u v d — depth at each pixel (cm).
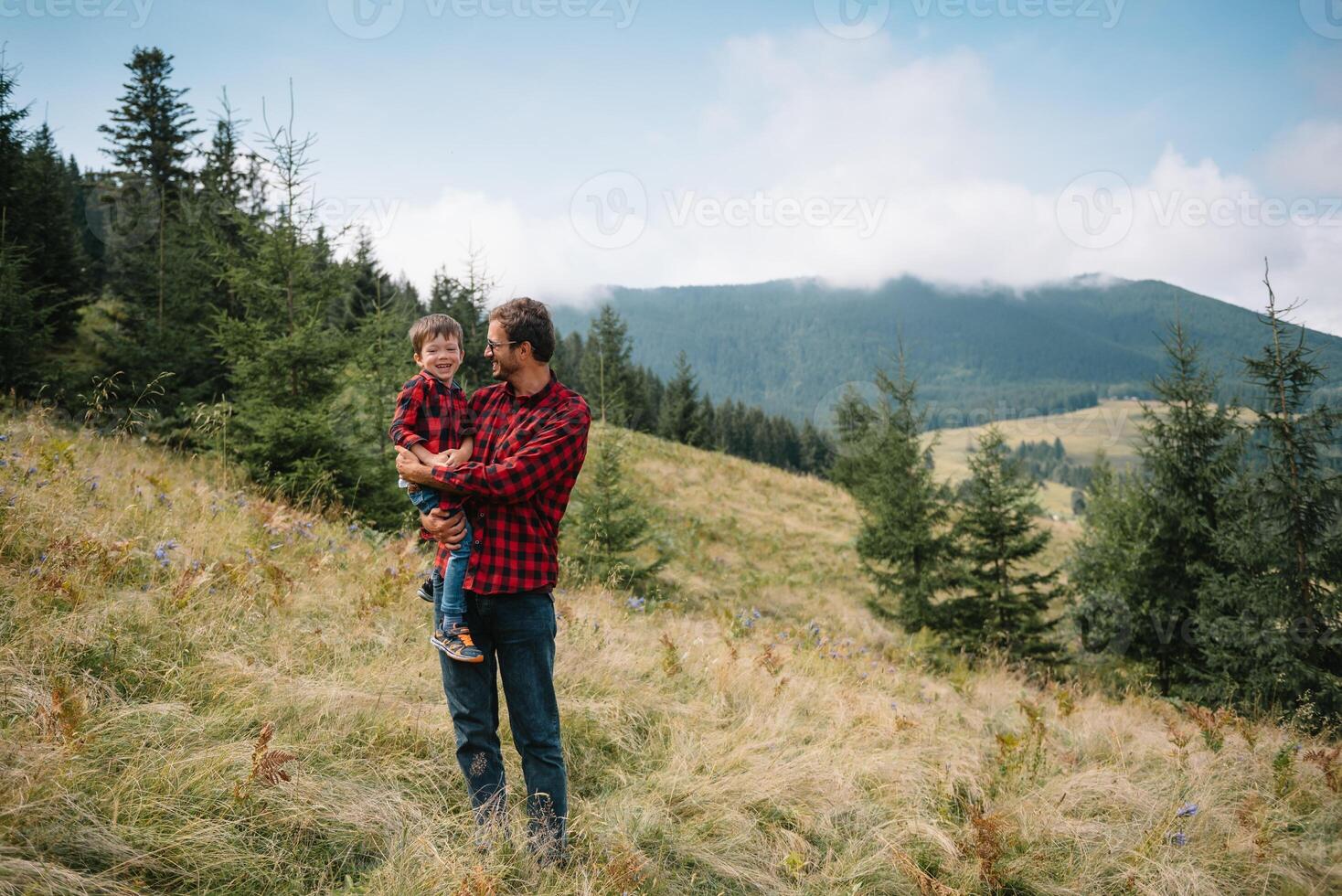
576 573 948
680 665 507
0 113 1450
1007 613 1293
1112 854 339
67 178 2362
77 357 1473
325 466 859
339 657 388
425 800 284
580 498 1112
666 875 271
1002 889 302
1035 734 466
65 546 384
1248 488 1066
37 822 206
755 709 454
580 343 8250
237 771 261
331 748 298
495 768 265
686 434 4312
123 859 208
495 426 265
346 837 251
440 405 267
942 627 1327
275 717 307
